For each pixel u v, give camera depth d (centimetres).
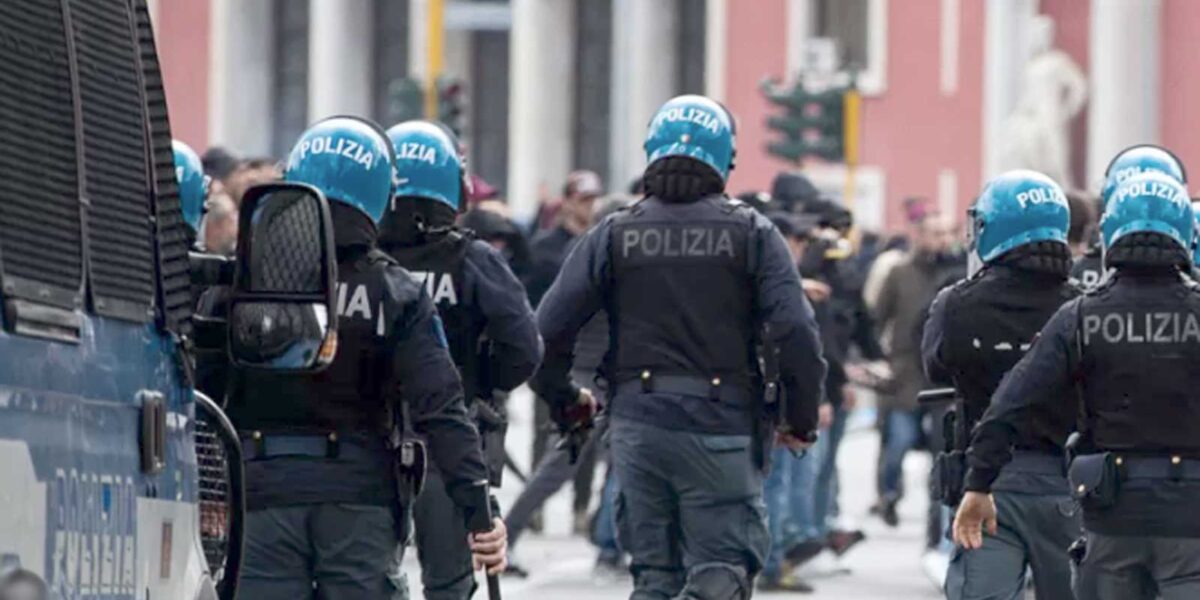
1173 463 2103
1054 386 2138
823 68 8562
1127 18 13500
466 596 2367
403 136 2333
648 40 15000
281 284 1617
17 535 1302
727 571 2412
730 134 2448
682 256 2422
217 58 15412
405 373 1952
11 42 1308
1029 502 2264
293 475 1939
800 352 2405
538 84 15288
